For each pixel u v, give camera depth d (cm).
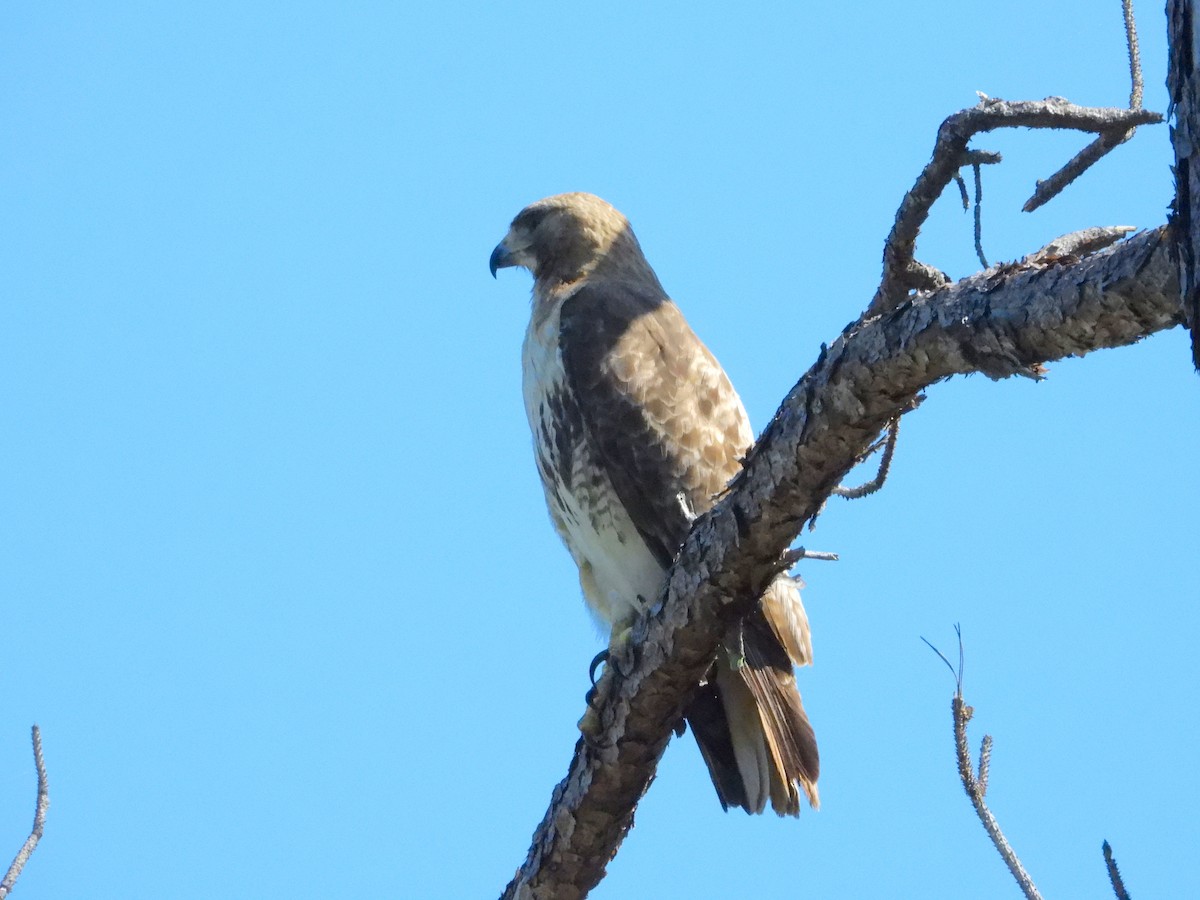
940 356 761
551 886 1056
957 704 830
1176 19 552
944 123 799
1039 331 703
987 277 746
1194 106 544
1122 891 680
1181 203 555
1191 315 549
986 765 823
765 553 901
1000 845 799
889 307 879
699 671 968
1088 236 753
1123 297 655
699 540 927
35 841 887
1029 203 802
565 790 1038
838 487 995
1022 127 780
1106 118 766
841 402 820
